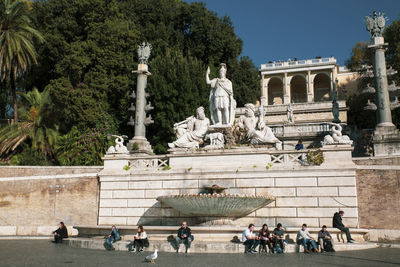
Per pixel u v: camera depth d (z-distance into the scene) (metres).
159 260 10.58
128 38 30.58
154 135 29.28
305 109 40.84
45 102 26.56
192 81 29.48
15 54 26.27
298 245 12.81
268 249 12.84
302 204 16.25
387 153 19.92
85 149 24.72
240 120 19.20
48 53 29.98
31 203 19.84
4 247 14.24
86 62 28.09
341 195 15.95
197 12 36.28
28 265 9.70
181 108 28.53
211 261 10.37
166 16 36.50
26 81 31.97
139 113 24.67
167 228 14.01
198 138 18.97
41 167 20.20
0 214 19.81
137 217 18.05
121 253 12.40
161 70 29.58
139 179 18.39
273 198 16.12
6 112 32.91
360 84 39.38
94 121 27.14
